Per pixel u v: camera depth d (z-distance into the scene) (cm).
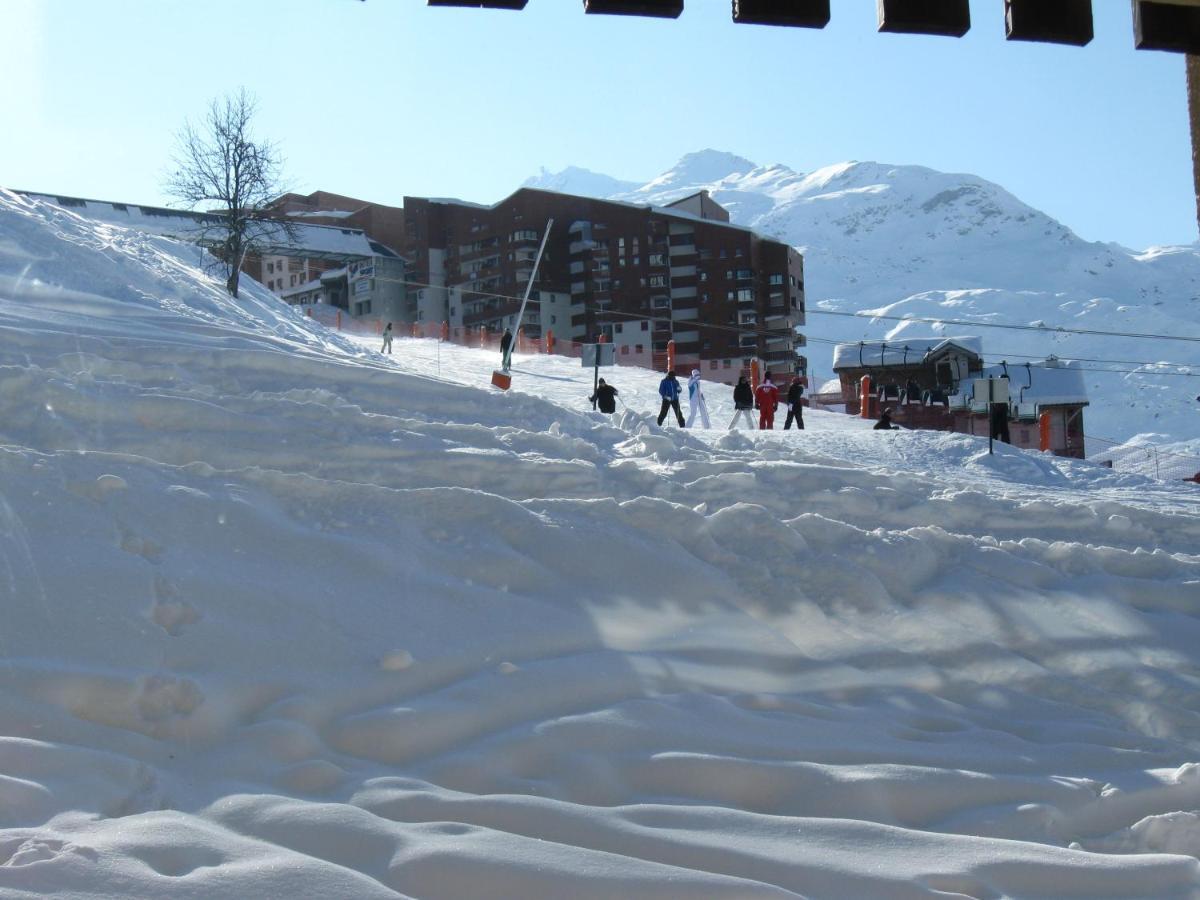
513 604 805
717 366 10362
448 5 862
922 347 7581
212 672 657
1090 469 2267
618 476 1152
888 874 520
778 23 894
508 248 10825
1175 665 878
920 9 889
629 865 495
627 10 884
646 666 746
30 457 859
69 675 612
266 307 3266
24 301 1722
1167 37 1009
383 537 870
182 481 890
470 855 488
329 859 494
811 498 1191
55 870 434
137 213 8162
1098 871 548
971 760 681
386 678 684
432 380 1486
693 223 10662
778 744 666
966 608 921
